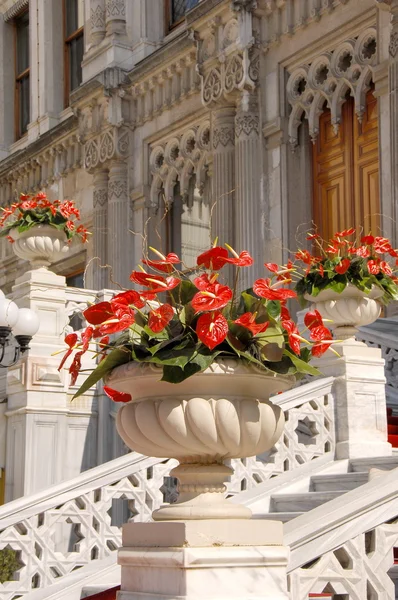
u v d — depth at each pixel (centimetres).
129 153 1934
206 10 1630
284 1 1573
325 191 1555
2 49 2509
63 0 2336
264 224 1588
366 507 472
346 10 1473
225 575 396
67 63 2320
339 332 853
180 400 407
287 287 1509
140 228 1905
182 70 1797
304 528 454
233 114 1652
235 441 407
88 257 2050
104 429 1148
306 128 1584
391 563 473
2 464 1123
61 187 2175
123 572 421
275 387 425
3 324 845
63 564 770
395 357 1110
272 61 1603
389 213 1368
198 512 407
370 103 1474
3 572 823
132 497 805
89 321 423
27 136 2373
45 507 771
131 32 1986
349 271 808
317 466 817
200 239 1784
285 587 406
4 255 2372
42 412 1100
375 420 842
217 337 392
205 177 1786
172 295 427
